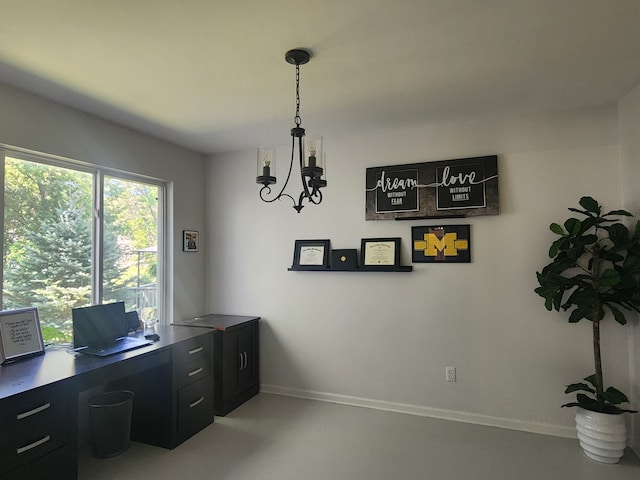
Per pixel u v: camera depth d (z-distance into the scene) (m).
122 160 3.06
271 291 3.69
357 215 3.38
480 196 2.99
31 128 2.44
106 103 2.62
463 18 1.70
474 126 3.05
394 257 3.22
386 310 3.28
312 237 3.53
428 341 3.15
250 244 3.78
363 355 3.35
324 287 3.49
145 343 2.61
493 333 2.97
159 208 3.51
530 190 2.89
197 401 2.87
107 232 3.00
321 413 3.20
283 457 2.51
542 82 2.37
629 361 2.64
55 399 1.90
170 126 3.11
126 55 1.99
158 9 1.61
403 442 2.70
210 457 2.51
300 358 3.57
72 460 1.97
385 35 1.83
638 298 2.45
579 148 2.78
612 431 2.37
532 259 2.88
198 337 2.91
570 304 2.59
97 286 2.89
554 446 2.63
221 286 3.88
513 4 1.60
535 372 2.86
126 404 2.56
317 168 1.92
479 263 3.01
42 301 2.55
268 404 3.40
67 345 2.57
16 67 2.11
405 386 3.21
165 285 3.52
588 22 1.73
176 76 2.24
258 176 2.08
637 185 2.46
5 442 1.68
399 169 3.23
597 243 2.56
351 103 2.67
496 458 2.48
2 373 2.00
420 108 2.77
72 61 2.05
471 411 3.02
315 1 1.56
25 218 2.47
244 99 2.59
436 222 3.14
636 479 2.23
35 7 1.58
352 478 2.27
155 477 2.28
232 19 1.68
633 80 2.35
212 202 3.90
